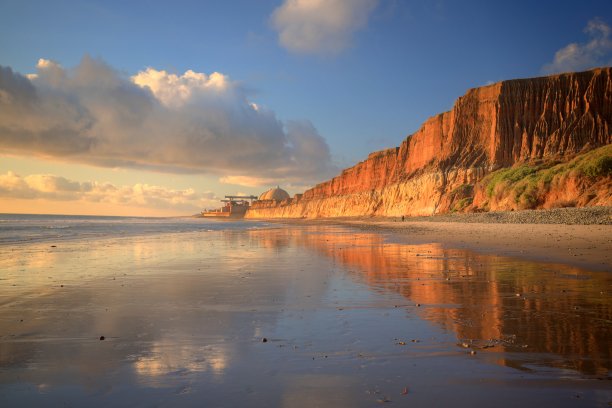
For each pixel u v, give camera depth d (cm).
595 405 412
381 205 11894
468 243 2588
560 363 523
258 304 904
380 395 440
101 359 559
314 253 2191
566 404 414
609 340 610
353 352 578
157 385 473
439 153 9681
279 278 1285
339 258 1906
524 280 1155
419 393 444
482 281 1161
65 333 685
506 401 422
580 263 1464
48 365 539
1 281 1247
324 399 432
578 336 630
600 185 4744
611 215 3428
